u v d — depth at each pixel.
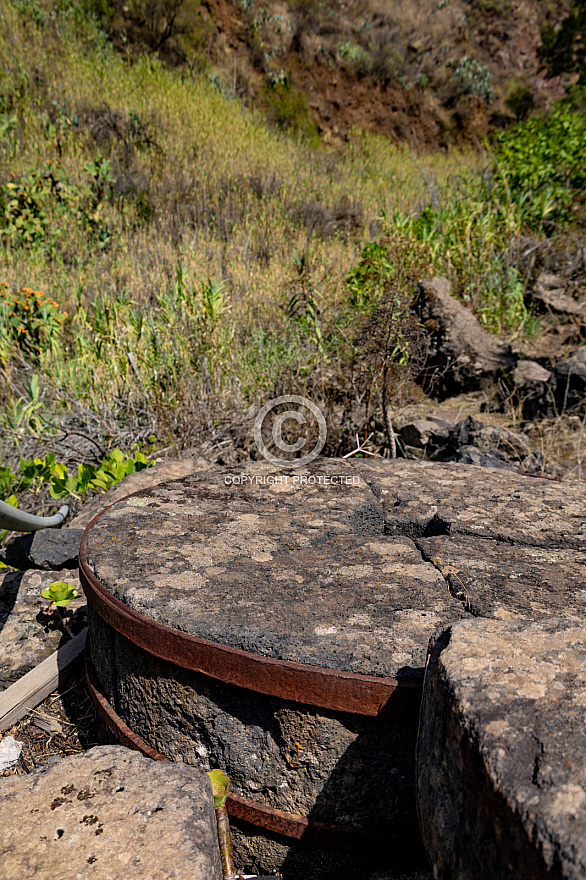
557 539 2.08
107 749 1.54
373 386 4.52
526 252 7.14
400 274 6.26
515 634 1.29
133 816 1.30
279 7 18.58
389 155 17.00
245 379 5.09
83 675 2.41
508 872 0.91
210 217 10.44
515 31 23.91
